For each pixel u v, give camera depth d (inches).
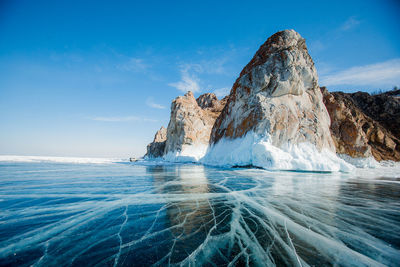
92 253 110.4
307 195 265.0
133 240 127.1
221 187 323.3
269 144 659.4
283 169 584.4
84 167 786.2
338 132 1058.1
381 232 143.3
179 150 1605.6
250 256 106.4
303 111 776.9
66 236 134.6
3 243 124.3
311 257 107.1
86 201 232.4
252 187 323.3
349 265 100.2
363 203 225.1
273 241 126.0
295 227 150.6
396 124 1487.5
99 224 157.3
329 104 1120.8
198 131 1702.8
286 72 782.5
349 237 134.0
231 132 900.0
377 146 1258.0
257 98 781.9
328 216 177.9
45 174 516.7
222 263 99.4
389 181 417.1
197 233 137.9
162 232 139.9
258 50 999.6
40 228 149.7
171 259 103.0
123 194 270.1
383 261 104.7
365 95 1840.6
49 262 102.0
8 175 490.6
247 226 151.4
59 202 228.1
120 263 99.7
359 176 512.4
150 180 410.0
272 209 198.7
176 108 1782.7
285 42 871.1
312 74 845.2
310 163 593.6
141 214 183.0
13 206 211.8
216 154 956.0
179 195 263.3
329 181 401.7
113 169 705.0
